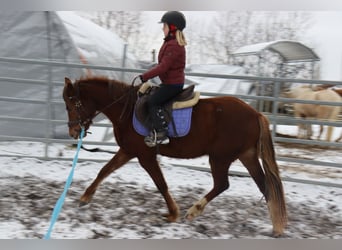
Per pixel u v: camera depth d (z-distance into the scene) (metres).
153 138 4.53
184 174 7.00
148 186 6.28
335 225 5.16
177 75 4.54
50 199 5.41
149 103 4.57
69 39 9.08
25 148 8.20
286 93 12.38
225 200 5.88
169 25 4.47
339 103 6.68
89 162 7.32
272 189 4.60
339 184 6.72
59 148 8.39
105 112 4.89
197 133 4.64
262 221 5.12
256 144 4.76
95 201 5.44
